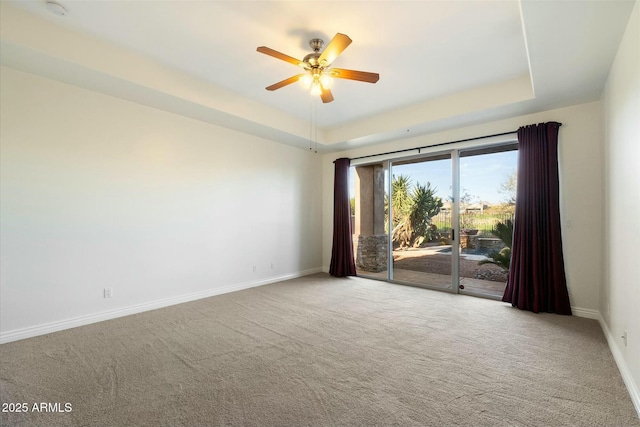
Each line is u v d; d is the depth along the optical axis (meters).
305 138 4.90
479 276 4.27
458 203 4.39
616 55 2.35
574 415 1.69
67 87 2.98
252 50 2.81
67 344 2.61
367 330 2.95
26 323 2.75
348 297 4.14
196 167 4.06
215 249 4.29
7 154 2.65
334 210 5.74
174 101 3.39
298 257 5.59
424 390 1.94
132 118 3.44
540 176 3.52
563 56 2.39
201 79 3.43
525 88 3.27
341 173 5.63
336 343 2.65
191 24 2.42
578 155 3.40
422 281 4.79
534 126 3.56
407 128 4.30
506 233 4.06
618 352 2.28
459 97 3.73
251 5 2.19
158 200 3.68
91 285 3.14
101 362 2.29
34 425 1.61
